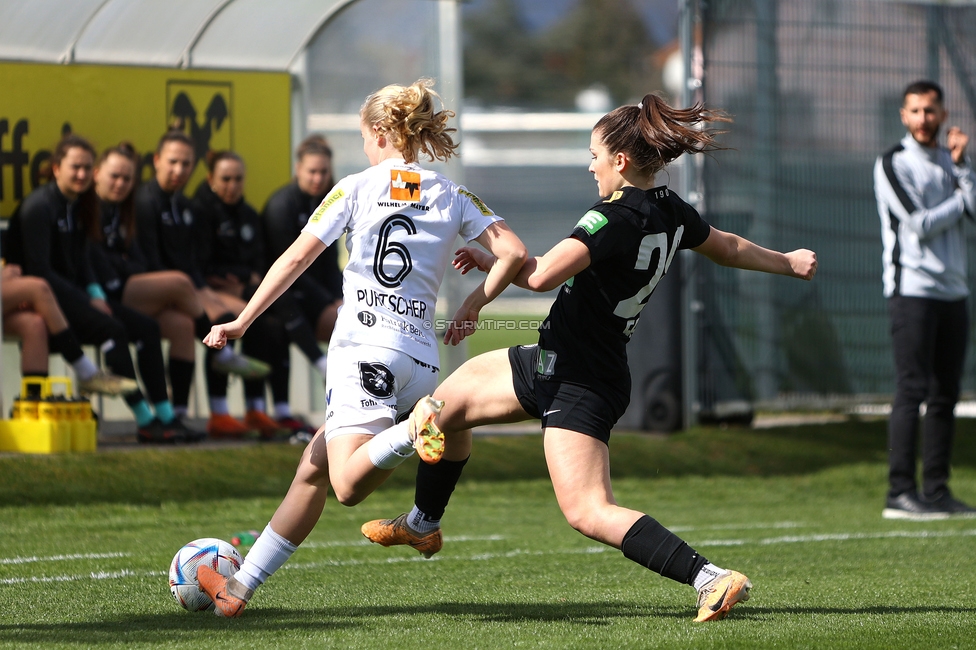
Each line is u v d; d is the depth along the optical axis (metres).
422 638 13.64
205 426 35.53
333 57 37.47
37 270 29.55
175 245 32.56
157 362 31.09
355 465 13.93
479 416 15.43
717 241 15.50
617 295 14.36
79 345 29.70
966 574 19.84
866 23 40.12
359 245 14.56
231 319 32.50
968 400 41.75
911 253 27.56
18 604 16.16
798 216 39.34
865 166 40.31
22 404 28.69
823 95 39.62
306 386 37.06
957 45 41.25
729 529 26.64
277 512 15.20
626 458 35.03
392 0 36.97
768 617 15.06
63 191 30.14
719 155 38.03
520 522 27.36
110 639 13.60
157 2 33.09
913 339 27.95
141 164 34.56
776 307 39.12
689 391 37.81
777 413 40.25
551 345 14.62
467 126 116.12
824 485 34.19
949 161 28.06
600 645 13.16
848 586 18.20
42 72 32.78
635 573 19.77
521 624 14.62
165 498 27.56
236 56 35.97
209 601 15.55
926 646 13.20
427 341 14.88
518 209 107.50
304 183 33.88
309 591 17.53
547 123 117.88
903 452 28.88
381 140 15.01
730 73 38.34
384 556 21.86
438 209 14.82
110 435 33.19
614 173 14.73
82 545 22.20
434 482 16.25
